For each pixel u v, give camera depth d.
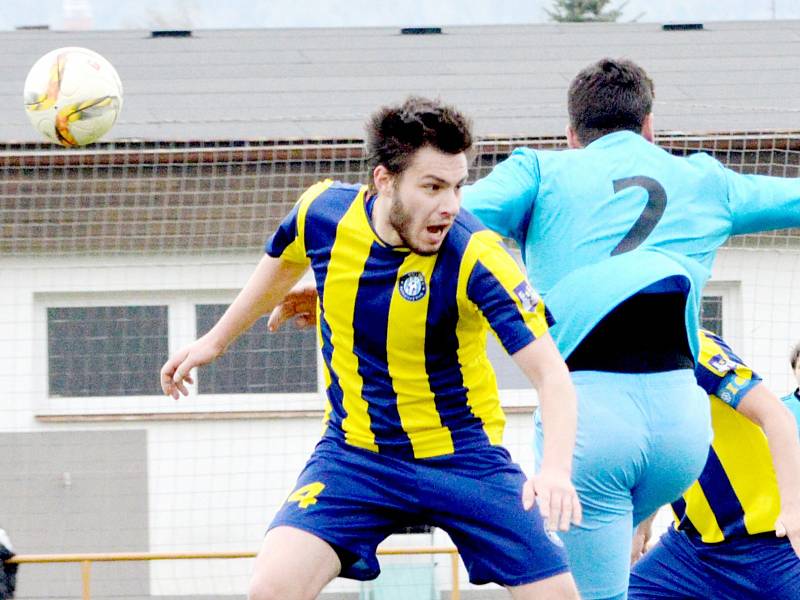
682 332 13.20
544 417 11.23
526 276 12.63
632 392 12.95
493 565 12.27
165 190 28.81
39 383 29.84
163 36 46.06
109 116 23.16
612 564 13.20
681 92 37.75
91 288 29.23
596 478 12.95
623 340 12.99
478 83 39.00
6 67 40.84
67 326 30.02
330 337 12.32
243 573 30.28
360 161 28.81
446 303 11.69
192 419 30.52
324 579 12.13
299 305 13.88
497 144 28.92
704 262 13.56
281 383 30.84
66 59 22.97
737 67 41.03
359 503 12.24
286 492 30.58
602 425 12.88
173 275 29.30
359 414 12.30
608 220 13.31
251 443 30.67
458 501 12.17
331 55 42.53
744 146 27.41
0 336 29.34
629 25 47.97
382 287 11.79
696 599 18.55
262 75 39.84
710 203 13.65
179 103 36.12
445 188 11.08
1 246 28.78
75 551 30.17
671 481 13.23
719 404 17.38
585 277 13.14
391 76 39.91
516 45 44.19
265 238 29.00
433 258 11.62
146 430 30.47
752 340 29.47
